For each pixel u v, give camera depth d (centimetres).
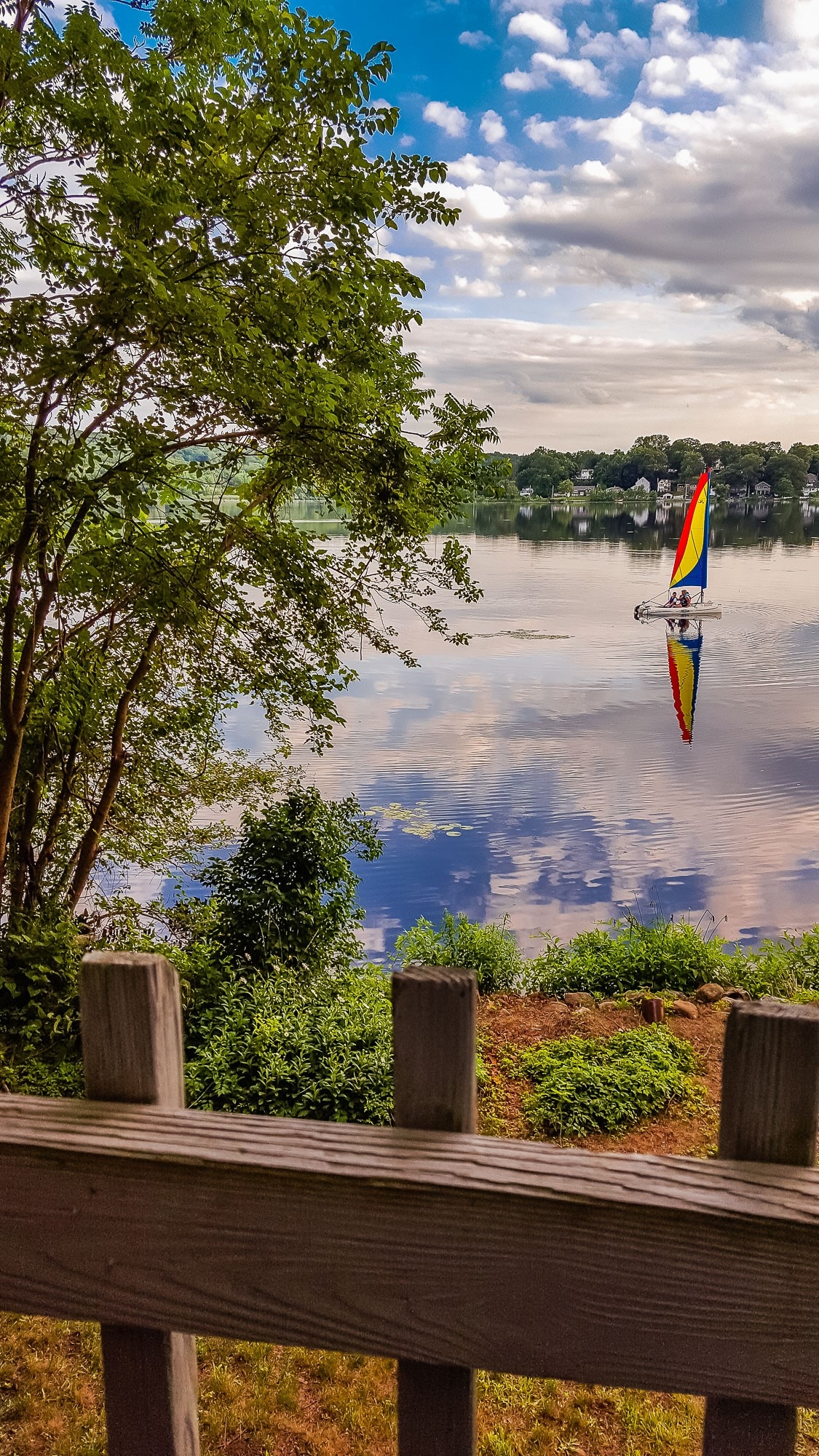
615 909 1703
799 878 1852
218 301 540
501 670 4300
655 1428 390
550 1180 86
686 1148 660
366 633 882
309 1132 92
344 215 564
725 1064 87
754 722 3225
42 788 871
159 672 969
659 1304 85
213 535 779
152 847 1065
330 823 987
